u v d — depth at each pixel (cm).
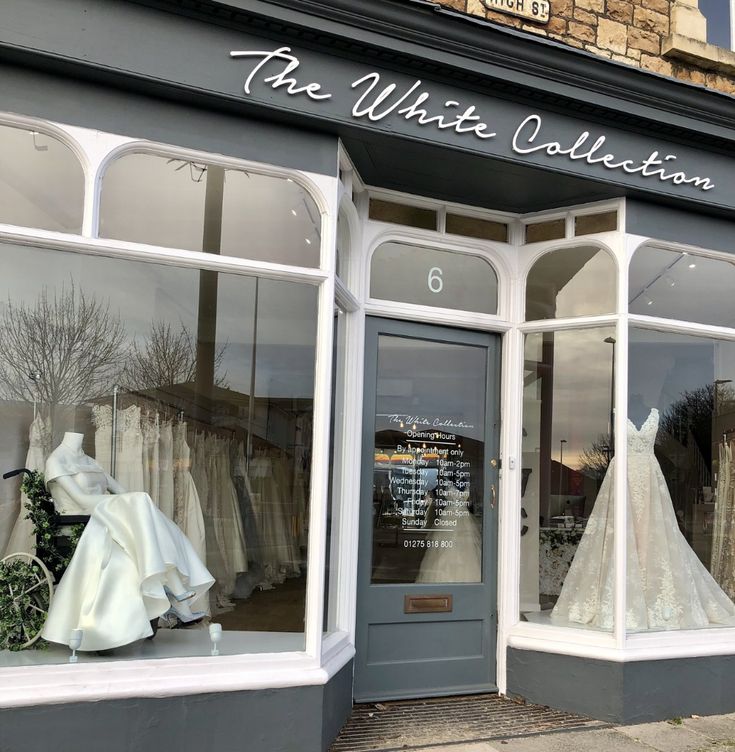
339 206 423
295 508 395
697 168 485
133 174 375
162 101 367
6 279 400
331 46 377
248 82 364
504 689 478
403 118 401
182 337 424
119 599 359
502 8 460
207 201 387
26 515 395
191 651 372
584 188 468
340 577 437
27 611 362
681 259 511
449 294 499
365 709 439
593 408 489
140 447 425
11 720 320
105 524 376
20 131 354
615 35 494
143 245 372
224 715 351
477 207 502
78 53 339
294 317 405
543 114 436
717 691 471
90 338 425
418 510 477
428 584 472
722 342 530
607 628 464
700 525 511
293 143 390
